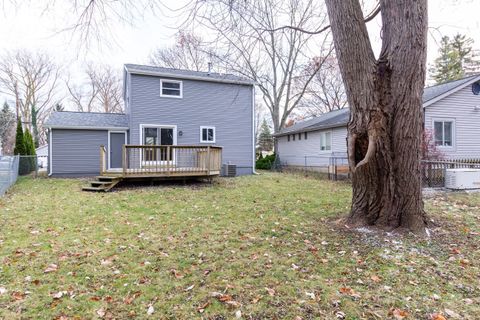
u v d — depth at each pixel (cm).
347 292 281
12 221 538
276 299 270
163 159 1335
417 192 450
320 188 992
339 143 1514
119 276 318
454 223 500
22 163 1483
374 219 468
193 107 1492
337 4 453
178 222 541
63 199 770
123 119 1552
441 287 290
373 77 436
